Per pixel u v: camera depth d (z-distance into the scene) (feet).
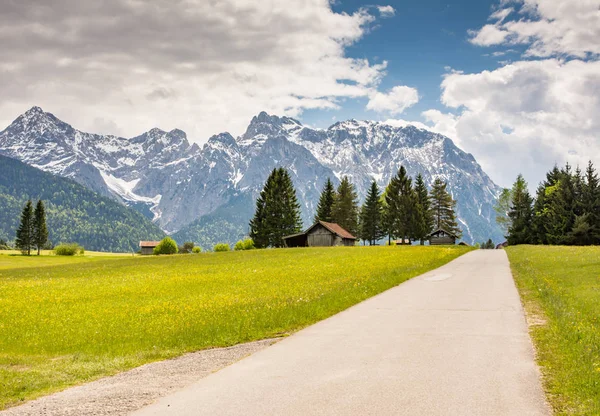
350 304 70.85
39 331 65.16
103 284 130.31
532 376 33.55
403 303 70.23
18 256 429.38
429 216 465.47
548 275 100.42
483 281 97.81
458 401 28.73
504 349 41.39
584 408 26.89
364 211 451.12
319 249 260.42
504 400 28.84
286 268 151.84
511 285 90.38
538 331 48.75
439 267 136.15
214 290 103.09
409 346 43.29
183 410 28.78
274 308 67.82
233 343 51.31
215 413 28.02
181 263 212.02
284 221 394.32
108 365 43.75
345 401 29.12
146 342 54.29
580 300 65.41
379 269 125.80
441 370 35.29
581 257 135.13
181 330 58.39
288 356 41.60
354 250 238.89
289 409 28.07
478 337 46.37
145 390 33.96
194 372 38.81
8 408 32.07
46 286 128.88
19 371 43.57
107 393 33.83
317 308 65.87
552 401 28.60
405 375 34.22
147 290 110.42
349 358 39.73
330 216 461.78
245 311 67.67
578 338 43.34
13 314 80.33
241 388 32.71
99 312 79.41
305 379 34.12
